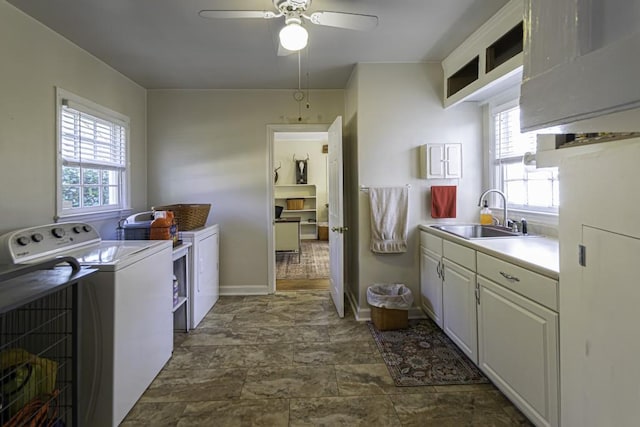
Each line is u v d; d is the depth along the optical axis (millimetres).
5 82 1999
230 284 3836
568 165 1159
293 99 3785
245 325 2947
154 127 3729
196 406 1835
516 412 1764
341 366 2234
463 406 1816
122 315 1718
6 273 1092
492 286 1882
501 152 2859
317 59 2947
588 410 1062
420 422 1697
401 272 3082
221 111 3764
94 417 1629
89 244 2188
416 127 3045
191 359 2348
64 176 2512
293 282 4363
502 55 2289
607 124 589
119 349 1690
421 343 2557
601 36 493
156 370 2125
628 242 865
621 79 460
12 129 2043
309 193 8414
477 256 2053
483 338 1992
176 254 2602
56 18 2199
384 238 2996
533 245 2021
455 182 3062
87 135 2750
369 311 3062
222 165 3783
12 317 1606
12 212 2045
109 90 3039
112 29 2361
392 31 2439
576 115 541
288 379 2088
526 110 674
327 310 3309
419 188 3068
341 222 3090
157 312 2150
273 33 2170
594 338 1021
